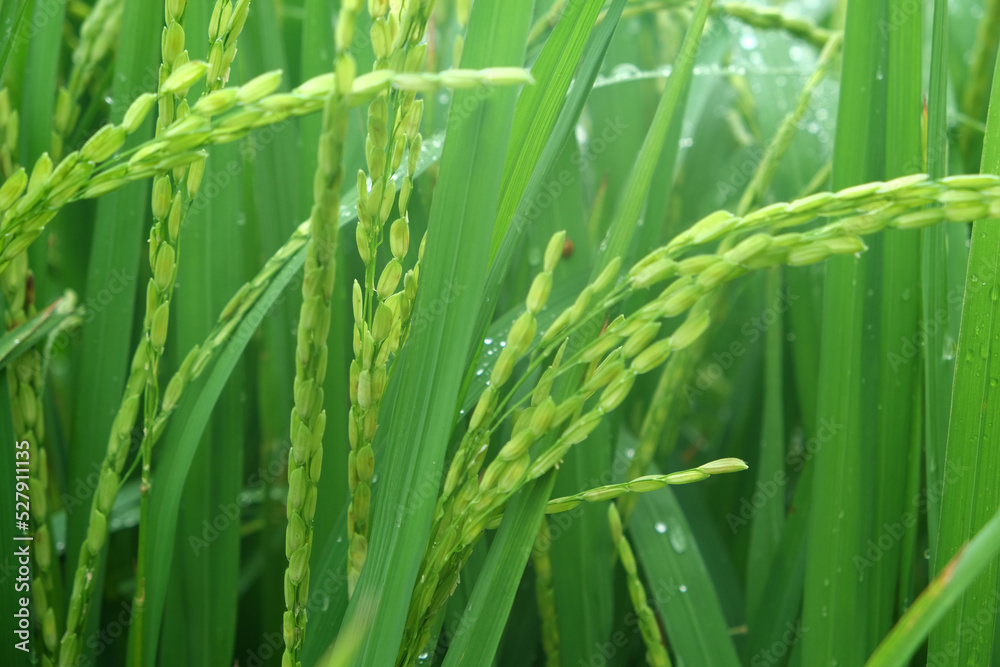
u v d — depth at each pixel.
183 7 0.37
